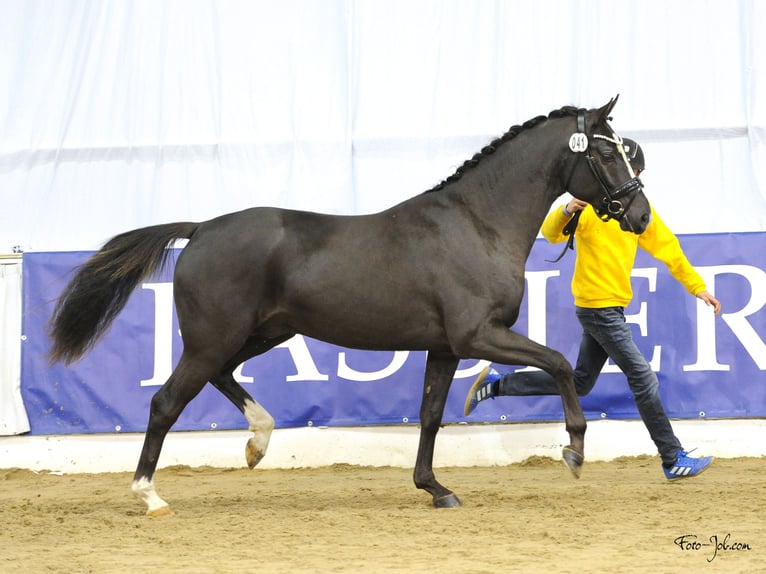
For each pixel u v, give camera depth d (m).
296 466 12.12
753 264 11.74
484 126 13.55
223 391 8.98
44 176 13.94
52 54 14.16
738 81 13.41
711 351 11.75
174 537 7.15
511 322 8.29
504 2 13.70
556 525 7.30
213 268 8.21
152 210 13.74
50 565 6.14
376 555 6.33
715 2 13.55
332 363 12.09
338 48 13.91
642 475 10.66
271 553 6.48
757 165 13.12
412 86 13.77
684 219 13.18
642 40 13.57
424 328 8.20
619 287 9.58
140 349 12.17
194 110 13.92
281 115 13.82
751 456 11.80
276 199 13.58
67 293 8.61
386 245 8.21
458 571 5.75
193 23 14.07
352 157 13.70
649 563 5.94
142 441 12.22
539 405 11.93
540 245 11.90
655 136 13.38
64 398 12.21
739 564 5.90
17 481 11.71
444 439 12.10
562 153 8.25
